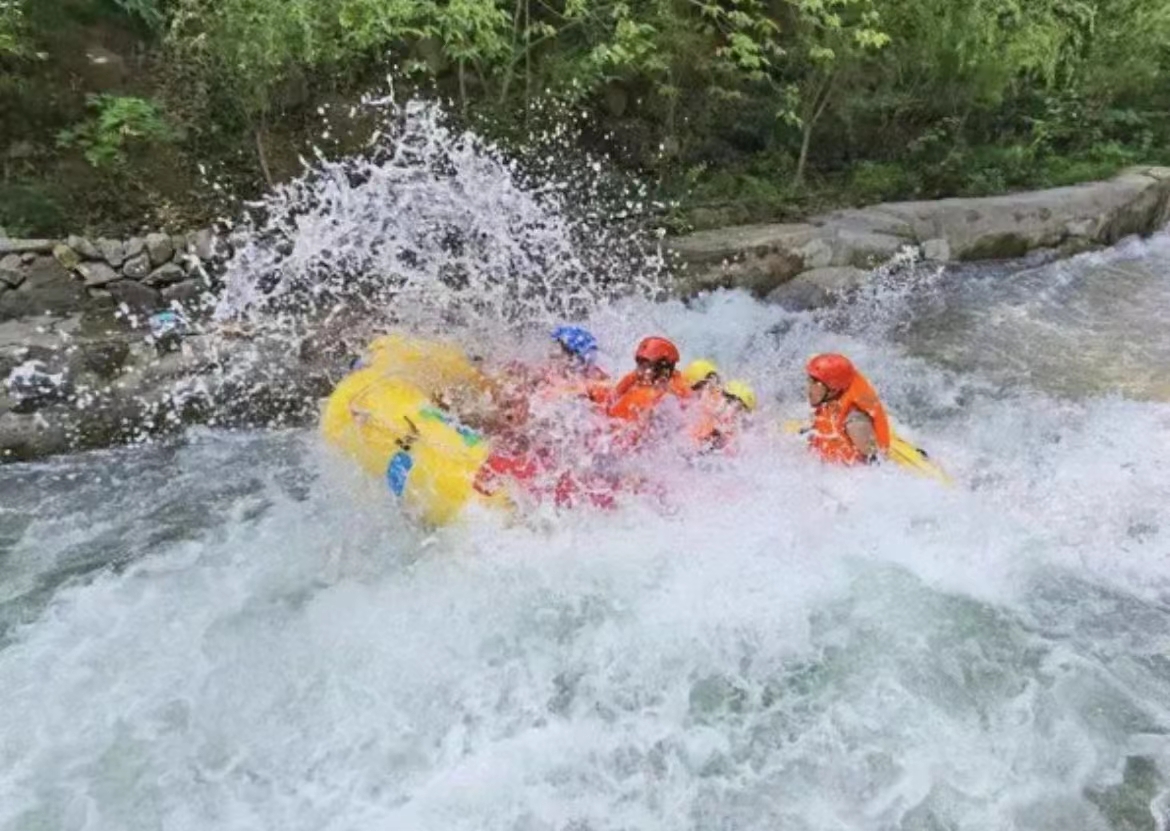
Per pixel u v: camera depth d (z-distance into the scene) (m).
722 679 4.03
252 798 3.53
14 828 3.38
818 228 8.46
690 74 8.72
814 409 5.04
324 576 4.68
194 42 6.73
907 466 5.10
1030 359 7.29
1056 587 4.57
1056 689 3.99
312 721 3.86
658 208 8.38
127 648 4.23
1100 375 7.04
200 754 3.71
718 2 8.59
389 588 4.55
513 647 4.18
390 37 7.26
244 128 7.46
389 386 5.02
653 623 4.26
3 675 4.06
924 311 8.20
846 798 3.54
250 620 4.40
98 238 6.55
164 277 6.58
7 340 5.91
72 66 7.05
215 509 5.26
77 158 6.87
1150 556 4.84
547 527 4.63
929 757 3.68
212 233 6.82
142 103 6.72
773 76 9.12
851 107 9.31
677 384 5.04
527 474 4.67
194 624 4.38
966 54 9.25
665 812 3.49
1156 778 3.60
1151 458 5.82
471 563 4.54
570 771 3.64
